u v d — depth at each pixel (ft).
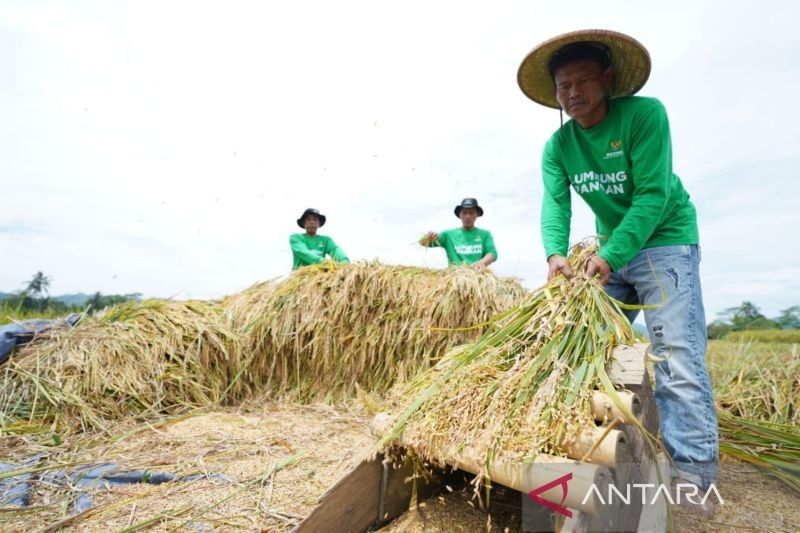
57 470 8.17
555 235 8.07
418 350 14.28
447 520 5.90
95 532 6.11
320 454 9.09
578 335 5.46
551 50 7.29
